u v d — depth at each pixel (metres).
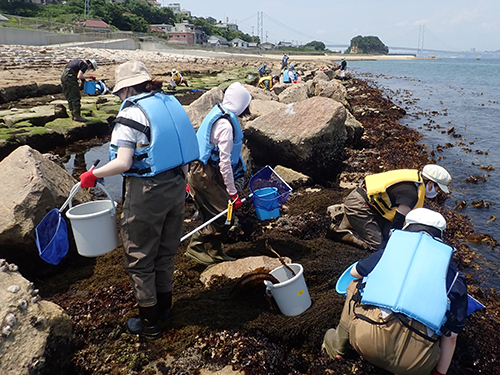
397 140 10.72
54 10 71.38
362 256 4.44
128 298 3.62
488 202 6.89
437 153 9.87
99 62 27.47
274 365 3.03
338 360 3.05
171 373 2.90
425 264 2.46
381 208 4.17
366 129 11.70
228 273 3.91
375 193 4.11
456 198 7.11
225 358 3.02
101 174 2.87
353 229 4.76
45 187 3.95
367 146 9.66
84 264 4.23
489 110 17.14
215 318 3.31
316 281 4.08
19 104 11.70
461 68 67.69
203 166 3.96
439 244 2.54
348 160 8.07
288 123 6.90
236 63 43.38
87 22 65.94
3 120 9.26
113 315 3.39
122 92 3.08
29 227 3.79
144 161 2.88
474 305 2.92
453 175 8.27
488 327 3.60
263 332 3.21
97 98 12.88
